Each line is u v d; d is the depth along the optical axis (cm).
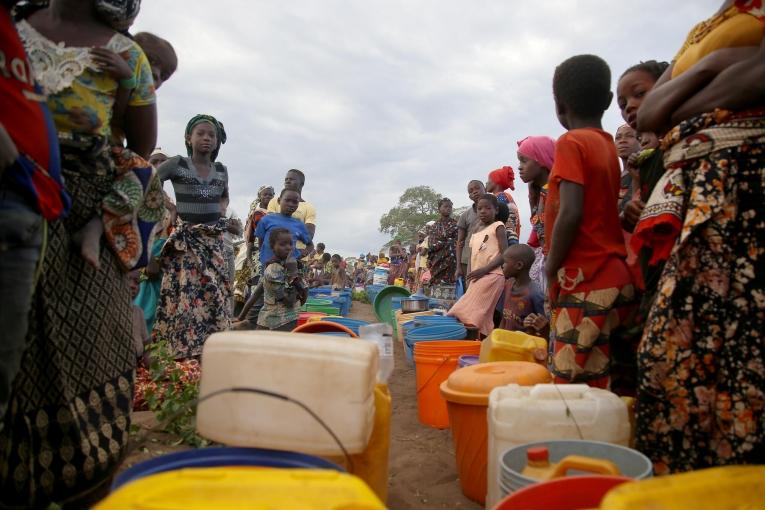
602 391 274
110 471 262
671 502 154
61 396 243
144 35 423
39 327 242
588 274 323
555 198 343
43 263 243
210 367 224
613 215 337
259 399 217
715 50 259
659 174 319
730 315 237
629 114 352
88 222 262
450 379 336
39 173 213
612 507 151
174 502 152
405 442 438
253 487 159
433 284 1071
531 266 632
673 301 247
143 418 445
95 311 260
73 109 258
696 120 251
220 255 558
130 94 288
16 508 237
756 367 231
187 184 555
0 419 209
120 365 272
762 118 244
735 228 240
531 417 257
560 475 207
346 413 217
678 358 244
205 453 210
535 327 535
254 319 780
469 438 317
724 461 235
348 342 229
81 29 271
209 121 581
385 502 283
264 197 1203
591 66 353
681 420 244
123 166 275
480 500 319
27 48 256
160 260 538
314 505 153
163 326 530
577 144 329
